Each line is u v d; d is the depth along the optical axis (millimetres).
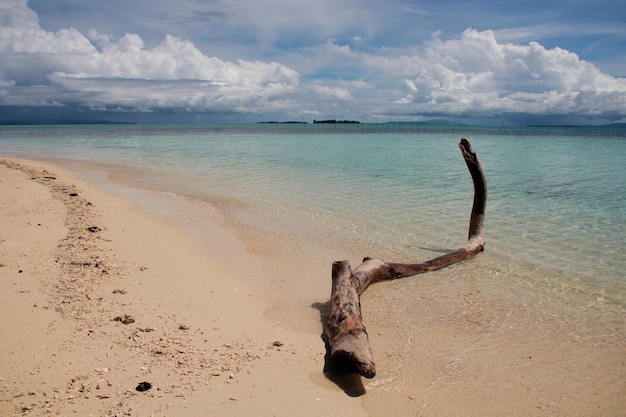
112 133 80938
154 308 6305
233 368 4891
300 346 5582
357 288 6758
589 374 5160
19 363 4613
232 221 12211
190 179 20062
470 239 9836
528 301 7172
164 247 9453
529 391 4824
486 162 29328
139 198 15281
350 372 5051
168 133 81812
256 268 8539
